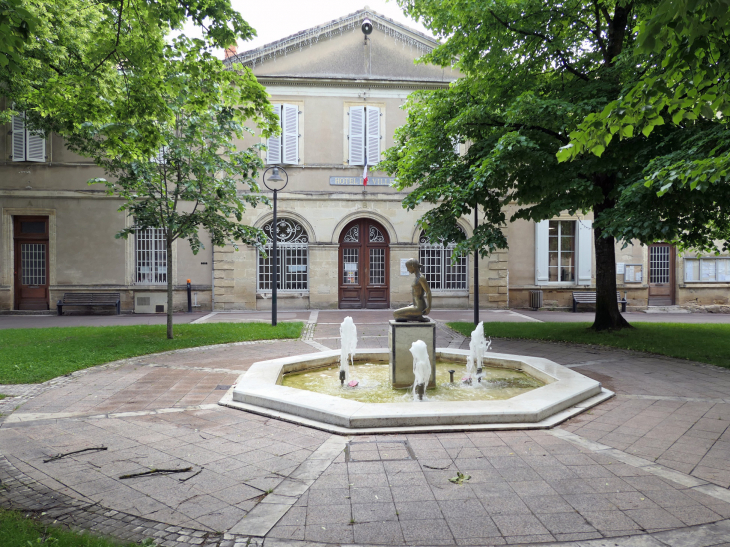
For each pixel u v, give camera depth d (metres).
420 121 12.40
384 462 3.93
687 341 10.06
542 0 10.02
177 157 10.03
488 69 10.95
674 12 2.94
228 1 5.80
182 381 6.84
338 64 18.47
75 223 17.44
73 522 2.99
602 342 10.06
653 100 3.80
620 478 3.63
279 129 7.54
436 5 10.48
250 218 17.80
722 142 6.84
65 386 6.54
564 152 4.13
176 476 3.68
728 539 2.80
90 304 17.19
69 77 6.83
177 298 17.59
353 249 18.62
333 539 2.82
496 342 10.58
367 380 6.87
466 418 4.79
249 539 2.81
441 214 11.20
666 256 19.73
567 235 19.23
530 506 3.20
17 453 4.13
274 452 4.16
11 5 3.63
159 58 6.58
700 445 4.33
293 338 11.17
